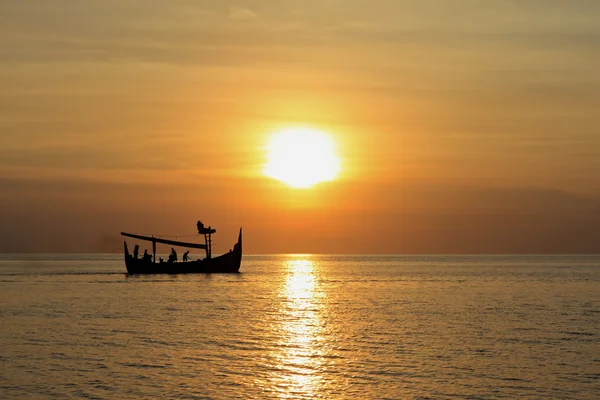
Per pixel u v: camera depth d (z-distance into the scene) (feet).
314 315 235.40
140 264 428.56
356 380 130.00
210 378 130.62
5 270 621.72
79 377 130.41
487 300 301.22
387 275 566.36
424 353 157.07
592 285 415.64
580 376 133.28
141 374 133.18
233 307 258.37
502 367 141.18
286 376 132.67
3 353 153.38
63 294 310.04
